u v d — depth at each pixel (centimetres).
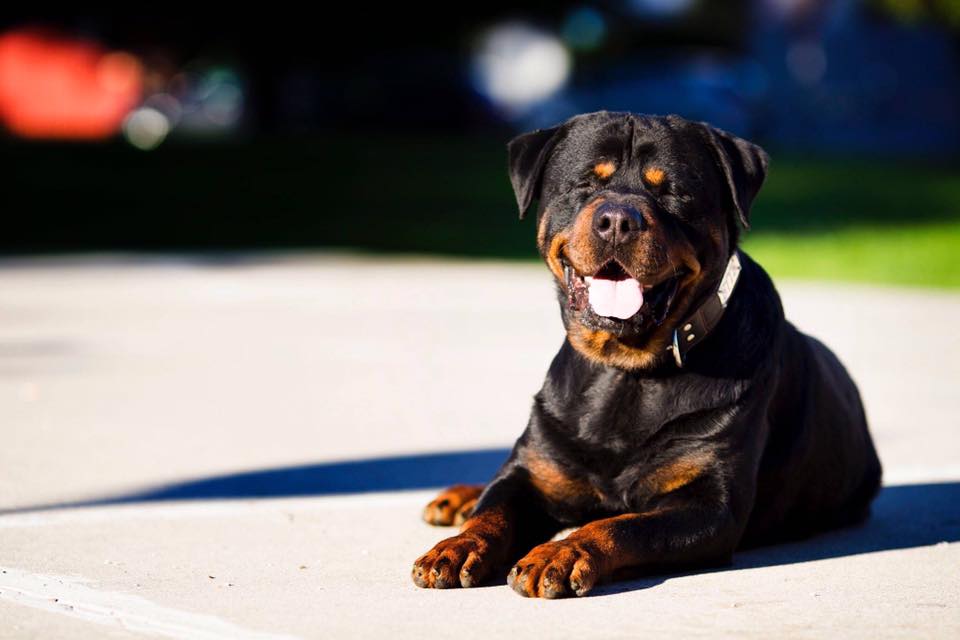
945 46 3841
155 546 561
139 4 3812
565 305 567
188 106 4825
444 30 4116
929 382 1025
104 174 2672
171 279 1565
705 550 517
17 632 432
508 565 529
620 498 548
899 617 460
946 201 2416
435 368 1042
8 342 1133
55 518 607
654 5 6331
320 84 4394
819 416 607
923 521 636
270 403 904
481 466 732
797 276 1689
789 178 2769
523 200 579
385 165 2934
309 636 430
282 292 1467
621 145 555
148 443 778
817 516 614
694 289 541
